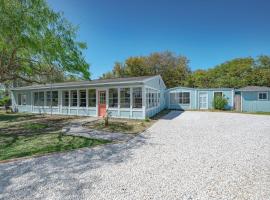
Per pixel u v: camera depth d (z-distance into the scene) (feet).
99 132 30.48
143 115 44.01
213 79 109.40
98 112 50.98
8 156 18.60
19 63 28.99
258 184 12.17
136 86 44.93
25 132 31.63
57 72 30.89
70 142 24.06
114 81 47.75
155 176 13.53
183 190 11.50
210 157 17.54
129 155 18.47
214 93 72.23
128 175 13.76
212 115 54.13
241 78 100.63
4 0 21.36
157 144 22.57
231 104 69.87
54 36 25.76
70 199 10.61
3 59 27.91
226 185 12.07
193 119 45.50
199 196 10.80
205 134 28.07
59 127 35.91
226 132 29.50
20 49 25.55
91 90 52.16
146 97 46.09
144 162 16.44
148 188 11.78
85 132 30.63
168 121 42.16
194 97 74.18
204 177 13.26
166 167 15.21
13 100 73.82
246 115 53.98
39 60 28.25
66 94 57.31
